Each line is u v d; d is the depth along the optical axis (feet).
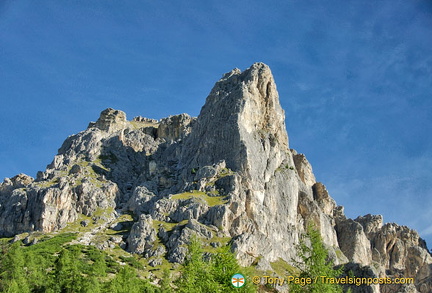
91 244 652.07
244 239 625.00
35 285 440.04
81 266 502.79
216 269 316.81
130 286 442.91
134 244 645.10
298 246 338.54
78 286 426.10
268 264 612.70
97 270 489.26
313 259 318.65
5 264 452.35
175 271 579.48
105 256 604.08
